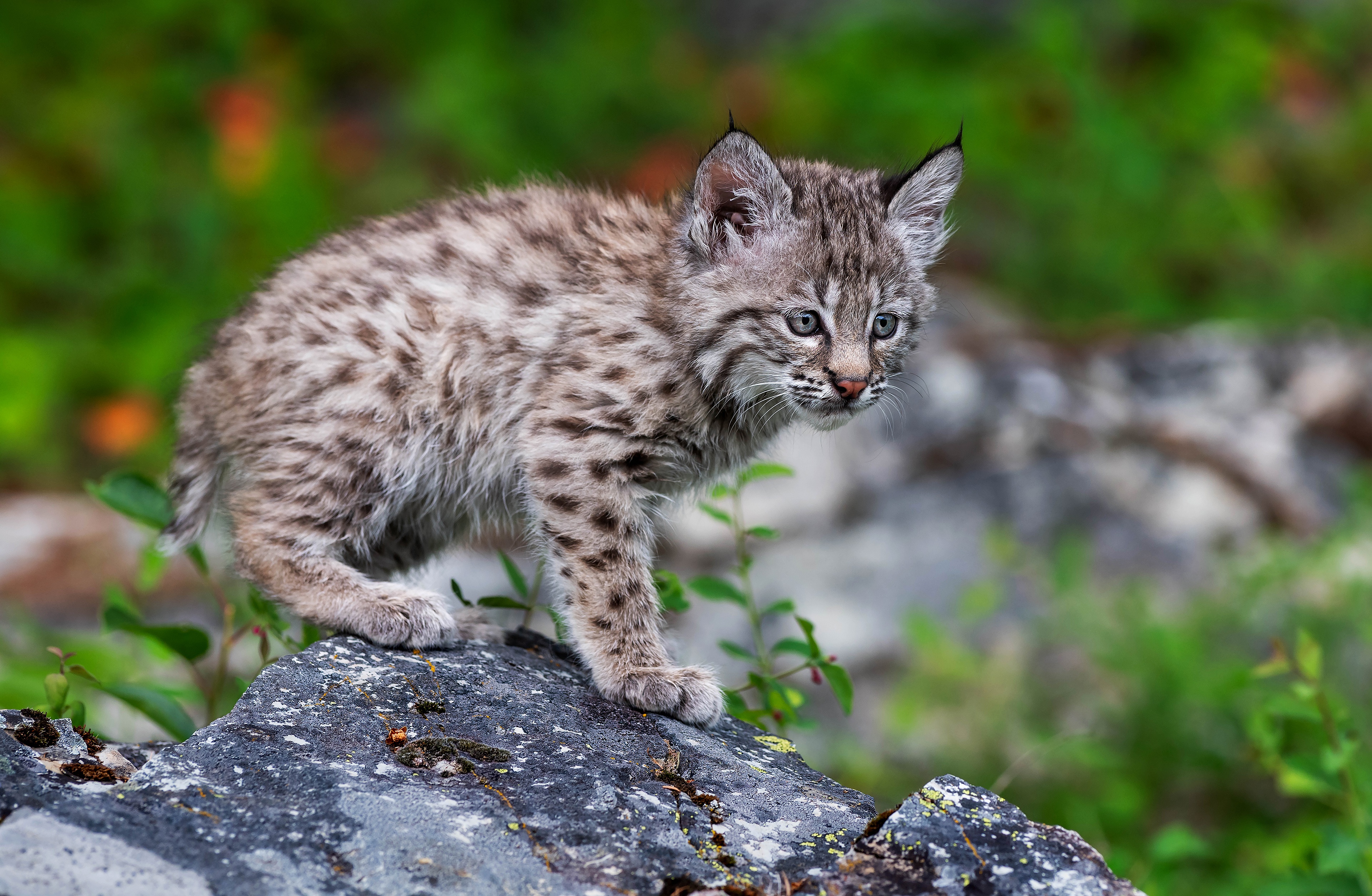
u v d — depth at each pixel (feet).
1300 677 35.47
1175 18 77.66
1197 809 36.17
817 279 27.37
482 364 26.63
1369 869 25.36
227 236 60.80
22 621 35.55
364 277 26.96
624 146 70.49
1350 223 69.41
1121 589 43.70
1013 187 68.90
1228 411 54.75
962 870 17.75
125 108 65.05
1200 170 71.00
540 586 31.17
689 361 26.53
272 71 70.13
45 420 55.72
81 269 59.57
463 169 67.00
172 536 28.66
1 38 67.56
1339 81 78.69
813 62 74.33
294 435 26.48
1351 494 48.93
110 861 15.76
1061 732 37.68
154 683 28.02
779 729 26.48
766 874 17.62
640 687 23.84
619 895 16.65
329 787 17.87
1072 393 54.08
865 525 49.75
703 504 27.78
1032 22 74.49
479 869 16.76
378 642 24.80
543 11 78.43
